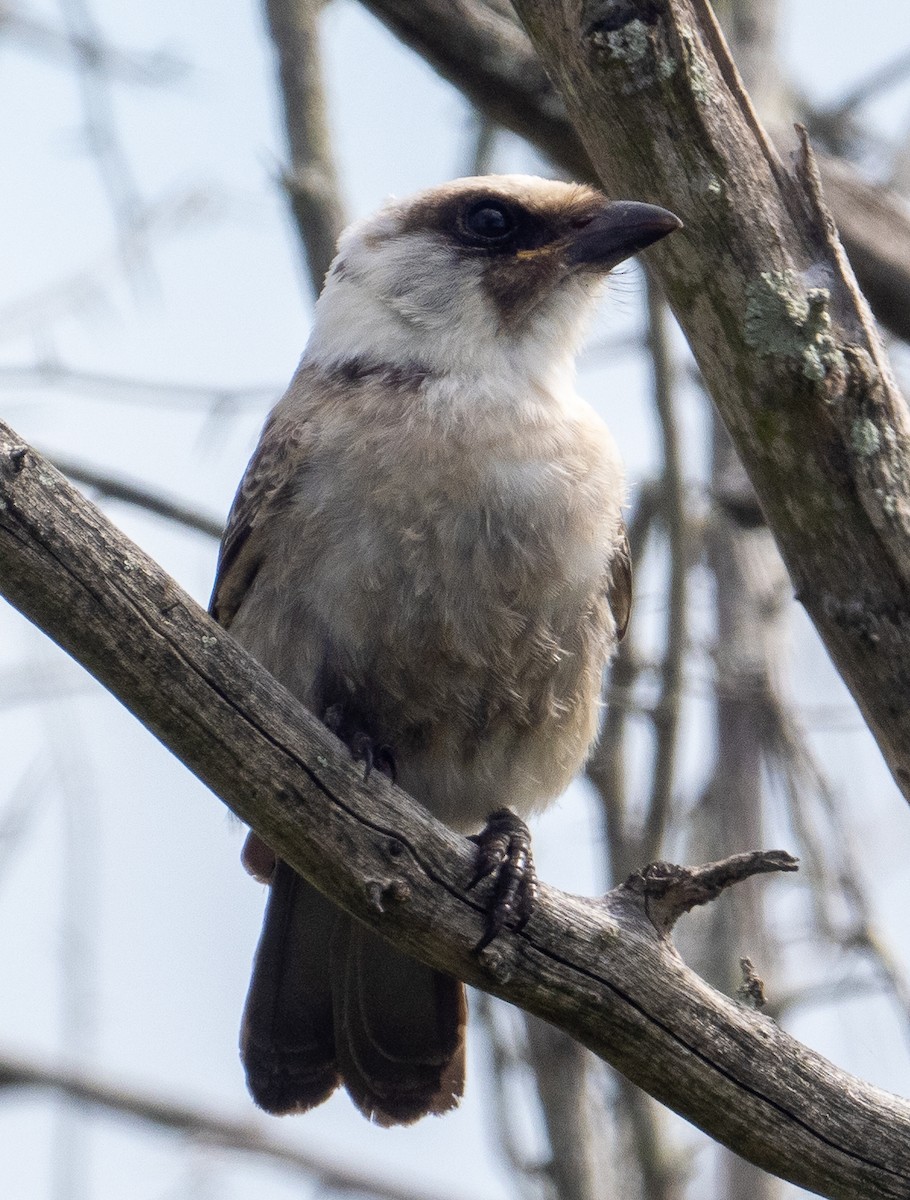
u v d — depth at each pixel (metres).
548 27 7.42
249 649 9.38
